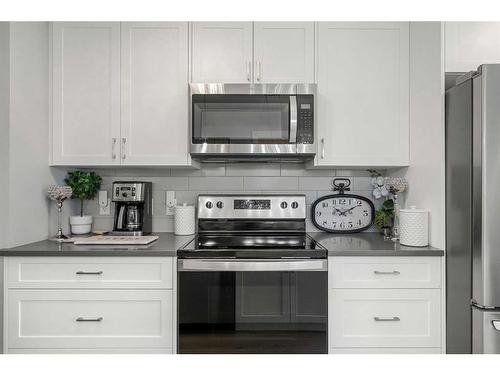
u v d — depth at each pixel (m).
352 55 2.15
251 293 1.79
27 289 1.81
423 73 1.99
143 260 1.81
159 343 1.81
